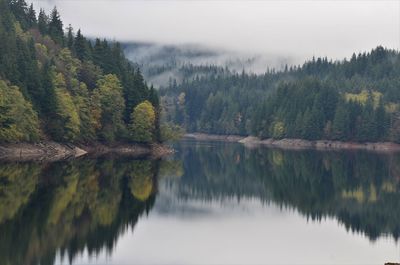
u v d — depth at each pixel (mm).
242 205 76438
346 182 105438
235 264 45219
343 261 47094
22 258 40812
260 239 54562
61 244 45719
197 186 94375
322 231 59281
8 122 110062
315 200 82250
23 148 114125
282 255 48500
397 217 68500
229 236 55250
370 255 49156
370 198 84625
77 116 130875
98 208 62500
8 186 71438
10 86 112125
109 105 146750
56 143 125875
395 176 117750
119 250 46125
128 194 75500
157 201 73625
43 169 92125
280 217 67500
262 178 110812
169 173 108438
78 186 76812
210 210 71062
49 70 130125
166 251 47562
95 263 41844
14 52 124938
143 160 128750
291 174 118688
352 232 59094
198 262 45094
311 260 47156
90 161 113438
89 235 49812
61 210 58656
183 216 65062
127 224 56312
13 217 53375
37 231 48906
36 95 123250
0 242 44469
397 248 51938
